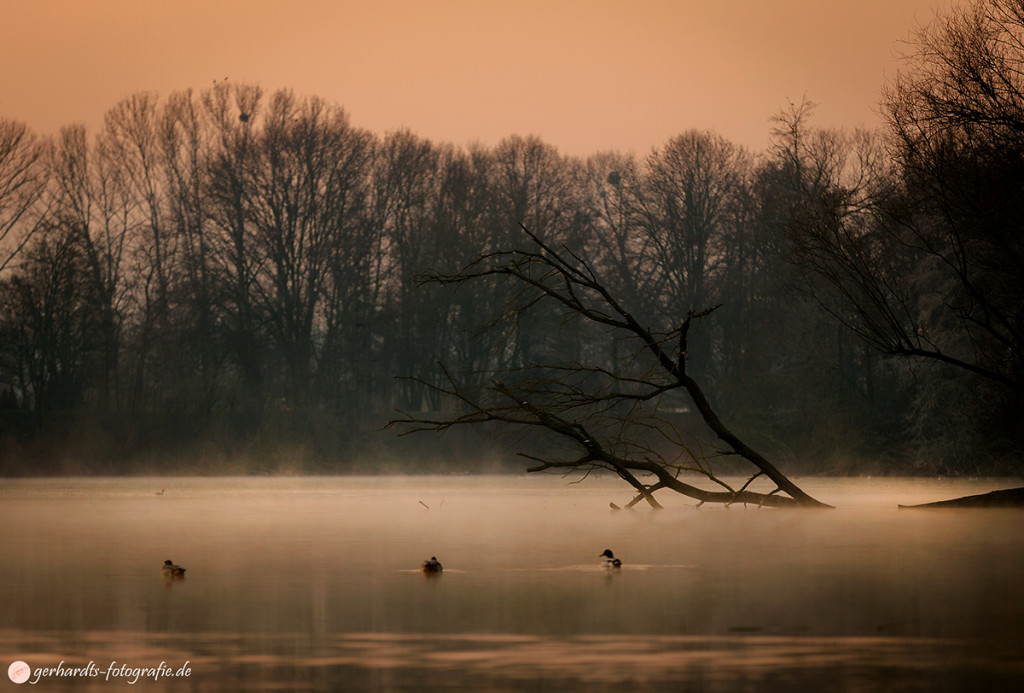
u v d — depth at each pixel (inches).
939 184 4407.0
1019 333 4498.0
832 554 2659.9
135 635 1664.6
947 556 2596.0
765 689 1321.4
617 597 1956.2
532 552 2733.8
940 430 7755.9
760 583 2128.4
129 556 2706.7
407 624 1727.4
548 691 1320.1
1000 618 1737.2
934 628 1658.5
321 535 3292.3
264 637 1643.7
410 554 2704.2
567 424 3809.1
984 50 4387.3
